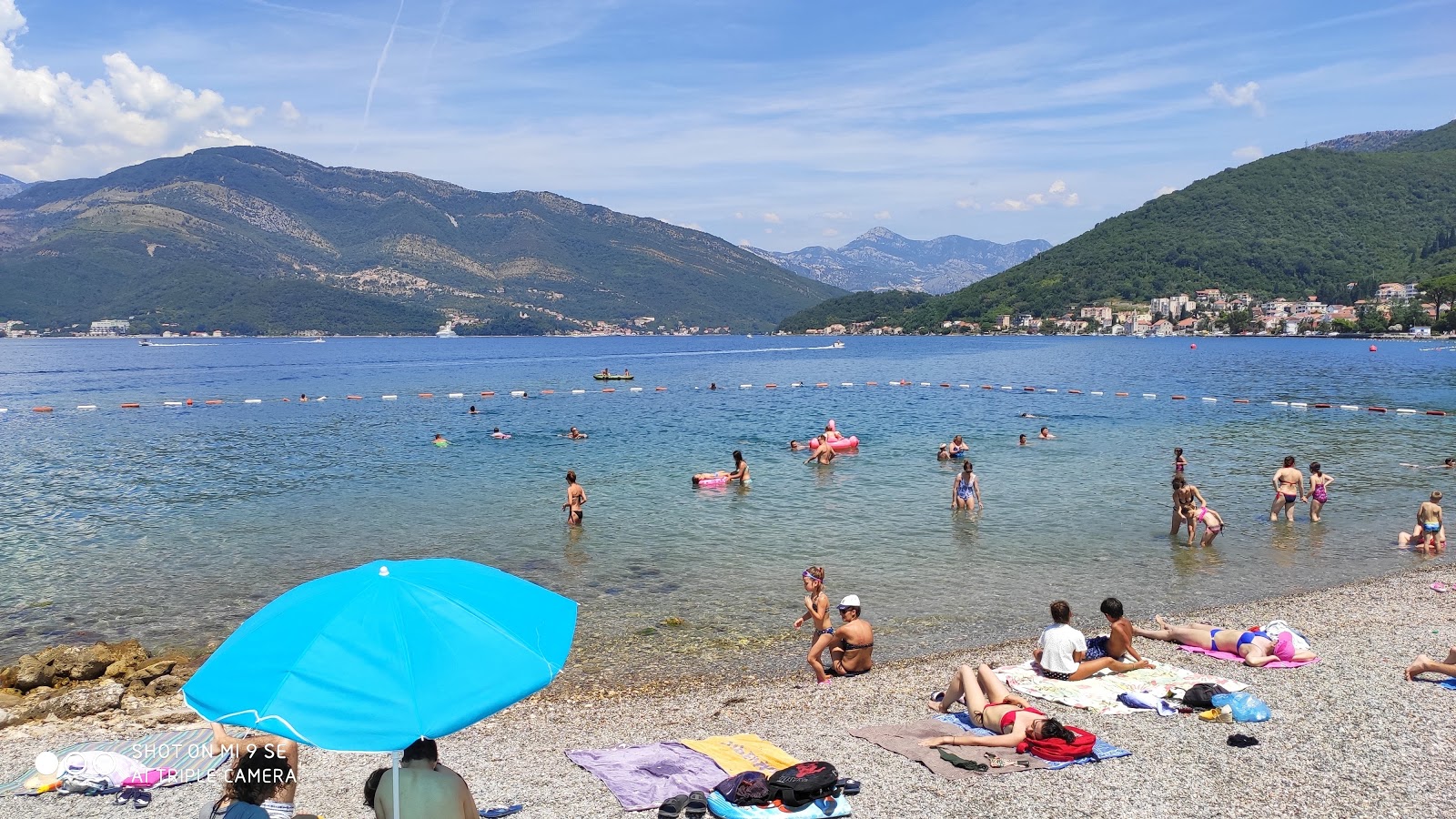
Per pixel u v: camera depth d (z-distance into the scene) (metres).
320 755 11.66
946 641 16.61
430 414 62.16
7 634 17.81
